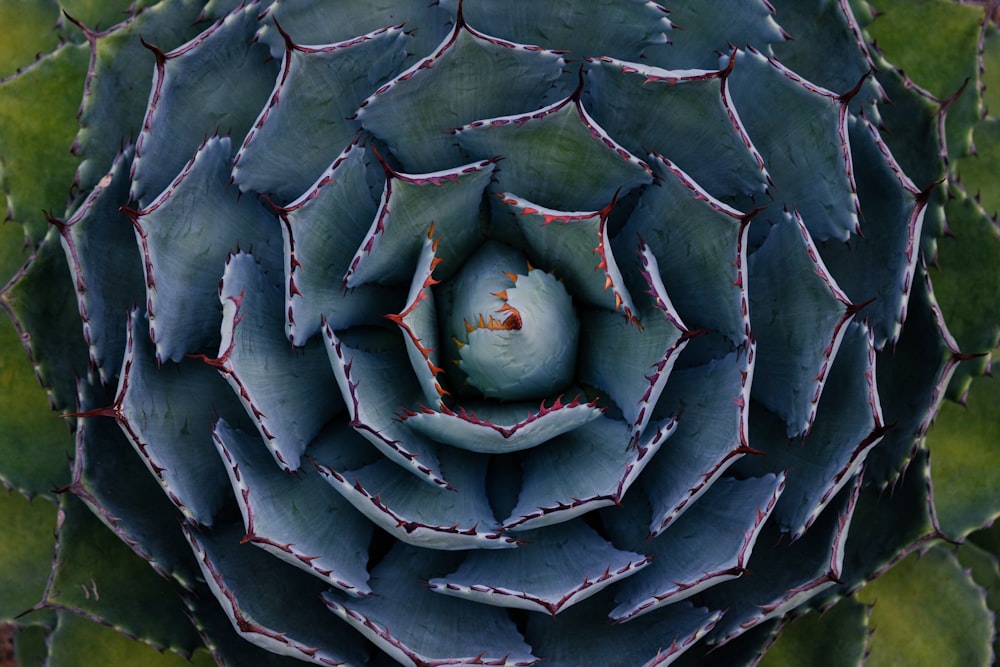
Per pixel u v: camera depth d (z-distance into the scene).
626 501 0.91
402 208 0.88
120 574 0.93
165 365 0.88
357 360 0.90
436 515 0.89
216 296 0.90
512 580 0.88
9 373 0.99
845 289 0.92
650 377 0.85
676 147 0.90
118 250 0.90
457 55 0.87
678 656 0.90
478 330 0.88
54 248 0.92
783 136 0.90
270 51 0.91
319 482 0.89
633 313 0.87
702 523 0.90
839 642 0.97
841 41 0.93
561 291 0.90
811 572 0.89
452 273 0.92
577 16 0.91
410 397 0.91
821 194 0.90
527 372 0.89
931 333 0.92
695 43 0.92
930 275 1.00
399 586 0.90
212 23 0.93
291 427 0.88
